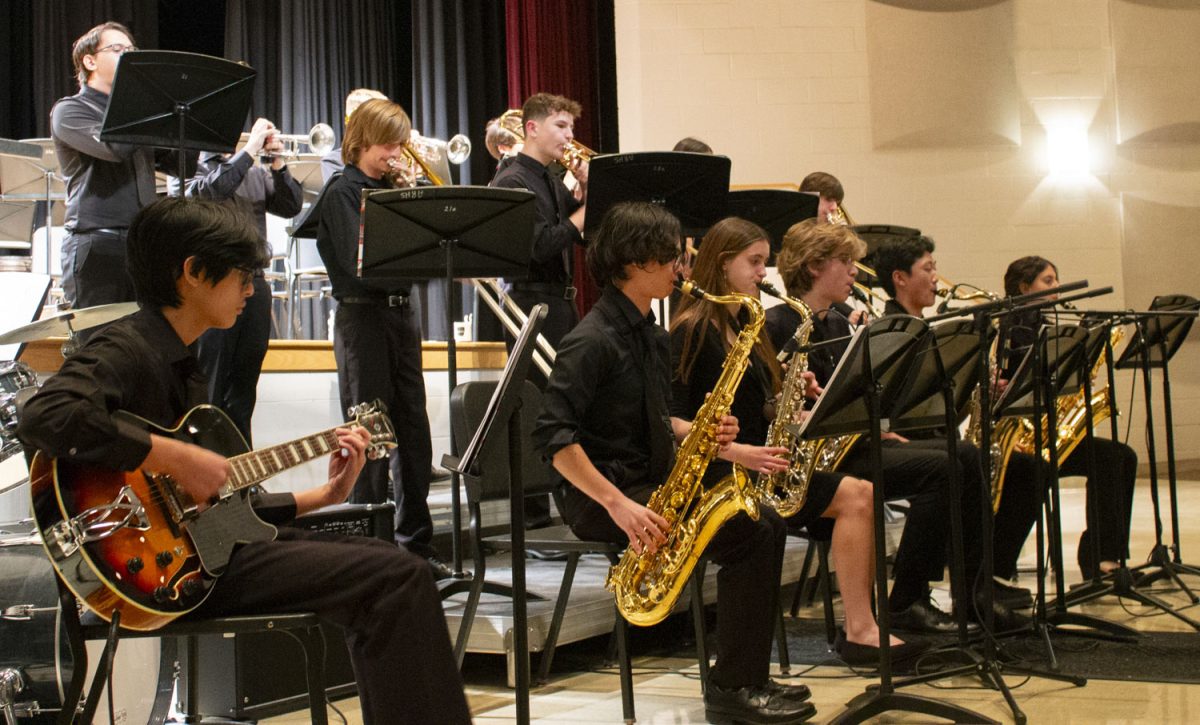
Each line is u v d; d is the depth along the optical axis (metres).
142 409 2.04
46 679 2.47
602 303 3.02
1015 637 3.78
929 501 3.70
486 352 5.38
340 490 2.31
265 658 3.05
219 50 8.03
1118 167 8.11
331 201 3.82
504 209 3.31
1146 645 3.64
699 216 3.99
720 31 7.79
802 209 4.40
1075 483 8.17
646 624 2.92
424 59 7.63
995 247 7.99
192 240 2.10
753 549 2.87
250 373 4.08
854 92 7.89
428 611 2.00
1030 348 3.47
